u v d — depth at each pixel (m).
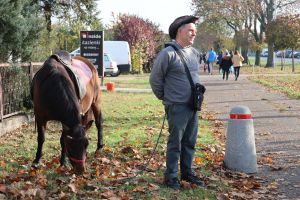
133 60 39.75
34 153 8.95
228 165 8.05
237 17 55.75
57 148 9.34
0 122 10.93
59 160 8.05
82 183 6.88
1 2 11.40
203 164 8.27
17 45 12.34
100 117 9.12
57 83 7.12
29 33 12.73
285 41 41.97
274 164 8.42
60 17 20.77
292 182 7.42
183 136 6.95
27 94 12.48
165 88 6.76
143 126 11.94
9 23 11.78
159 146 9.48
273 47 46.22
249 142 7.97
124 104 16.52
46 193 6.50
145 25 44.31
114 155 8.70
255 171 7.97
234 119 8.00
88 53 23.92
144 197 6.45
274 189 7.09
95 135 10.55
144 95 20.06
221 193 6.76
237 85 26.19
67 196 6.37
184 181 7.00
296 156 8.97
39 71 7.50
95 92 8.85
